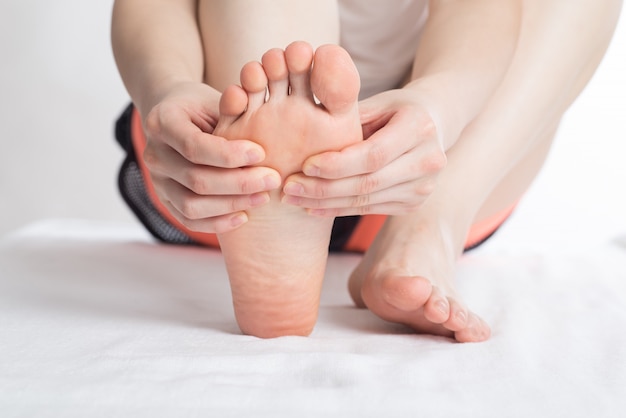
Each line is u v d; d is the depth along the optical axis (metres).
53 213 2.17
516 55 0.88
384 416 0.55
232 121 0.65
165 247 1.38
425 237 0.83
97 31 2.12
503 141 0.88
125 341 0.70
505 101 0.88
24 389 0.57
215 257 1.27
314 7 0.80
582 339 0.77
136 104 0.79
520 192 1.11
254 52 0.77
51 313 0.82
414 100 0.69
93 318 0.80
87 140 2.14
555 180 2.07
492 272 1.18
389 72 1.07
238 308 0.74
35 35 2.12
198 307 0.88
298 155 0.64
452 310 0.75
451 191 0.87
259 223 0.68
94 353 0.66
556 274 1.16
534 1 0.88
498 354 0.70
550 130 1.01
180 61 0.79
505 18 0.83
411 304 0.76
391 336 0.77
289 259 0.71
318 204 0.67
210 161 0.64
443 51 0.80
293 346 0.70
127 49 0.83
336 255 1.29
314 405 0.56
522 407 0.57
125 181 1.31
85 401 0.56
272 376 0.62
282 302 0.72
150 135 0.67
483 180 0.88
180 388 0.58
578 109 2.06
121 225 1.73
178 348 0.68
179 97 0.69
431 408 0.56
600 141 2.05
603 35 0.91
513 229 2.08
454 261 0.85
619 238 1.55
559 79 0.89
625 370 0.67
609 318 0.86
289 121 0.63
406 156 0.67
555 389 0.61
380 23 1.02
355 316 0.86
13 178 2.17
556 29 0.88
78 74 2.13
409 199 0.69
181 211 0.68
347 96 0.62
